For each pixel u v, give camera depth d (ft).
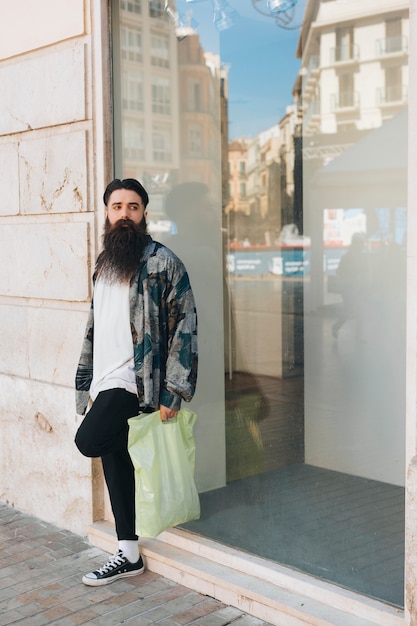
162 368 11.69
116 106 13.83
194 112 13.44
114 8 13.61
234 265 13.32
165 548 12.92
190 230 13.78
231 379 13.38
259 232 13.03
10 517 15.55
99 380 11.90
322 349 12.42
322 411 12.34
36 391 15.14
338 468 12.17
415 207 9.25
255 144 12.98
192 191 13.64
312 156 12.48
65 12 14.03
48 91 14.47
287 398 12.75
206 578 11.89
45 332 14.85
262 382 13.01
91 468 14.12
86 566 13.10
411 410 9.56
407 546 9.45
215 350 13.61
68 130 14.25
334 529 11.71
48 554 13.65
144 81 13.67
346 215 12.16
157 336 11.60
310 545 11.91
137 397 11.77
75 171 14.01
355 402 12.08
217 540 12.87
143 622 11.10
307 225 12.53
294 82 12.53
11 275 15.62
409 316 9.48
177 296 11.60
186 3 13.34
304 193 12.55
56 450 14.83
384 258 11.81
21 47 15.03
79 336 14.16
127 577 12.59
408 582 9.45
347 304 12.16
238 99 13.07
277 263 12.87
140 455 11.49
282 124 12.71
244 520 12.86
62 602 11.80
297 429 12.60
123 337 11.80
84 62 13.73
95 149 13.83
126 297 11.74
